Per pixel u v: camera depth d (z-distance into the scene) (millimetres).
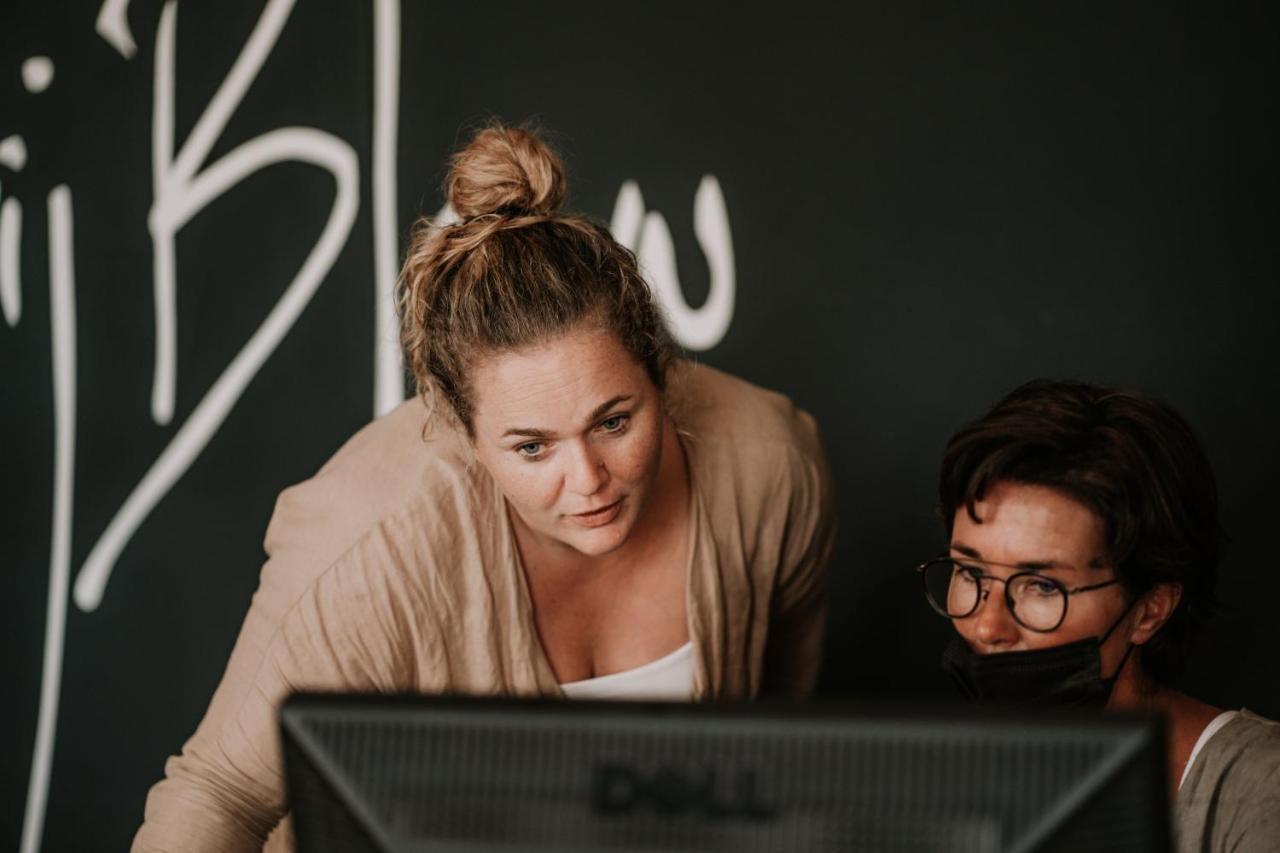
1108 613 1199
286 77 2467
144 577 2500
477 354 1190
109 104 2506
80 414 2514
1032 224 2268
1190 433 1229
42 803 2514
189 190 2492
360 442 1448
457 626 1403
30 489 2521
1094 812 501
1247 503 2225
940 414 2303
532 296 1175
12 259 2521
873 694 2338
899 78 2291
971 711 516
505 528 1396
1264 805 1099
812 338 2332
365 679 1389
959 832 506
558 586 1453
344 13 2447
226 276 2484
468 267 1198
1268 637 2223
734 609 1535
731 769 521
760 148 2334
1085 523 1179
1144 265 2240
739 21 2332
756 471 1520
